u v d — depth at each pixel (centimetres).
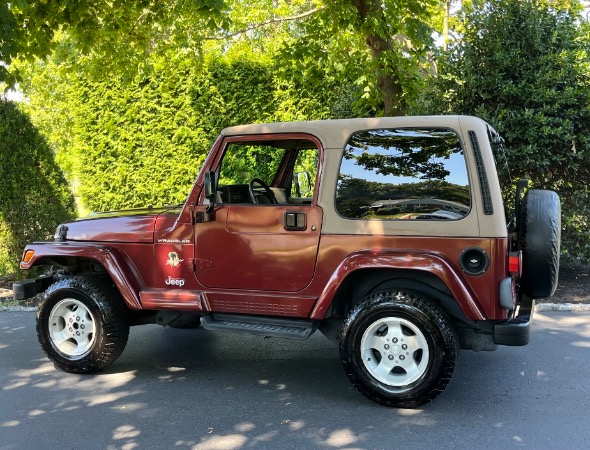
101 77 918
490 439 350
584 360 497
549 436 353
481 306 377
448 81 799
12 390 450
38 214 862
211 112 1131
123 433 369
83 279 481
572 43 771
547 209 409
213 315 456
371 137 411
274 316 438
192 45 920
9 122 855
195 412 401
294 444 349
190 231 453
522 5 775
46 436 366
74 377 479
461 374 467
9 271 879
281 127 437
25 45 748
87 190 1190
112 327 473
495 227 374
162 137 1151
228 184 470
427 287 403
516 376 460
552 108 735
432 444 345
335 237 411
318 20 796
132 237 473
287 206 425
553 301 703
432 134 395
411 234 392
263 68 1116
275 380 466
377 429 368
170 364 512
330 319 438
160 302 455
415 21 716
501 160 456
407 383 391
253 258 434
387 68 751
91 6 778
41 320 486
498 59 751
